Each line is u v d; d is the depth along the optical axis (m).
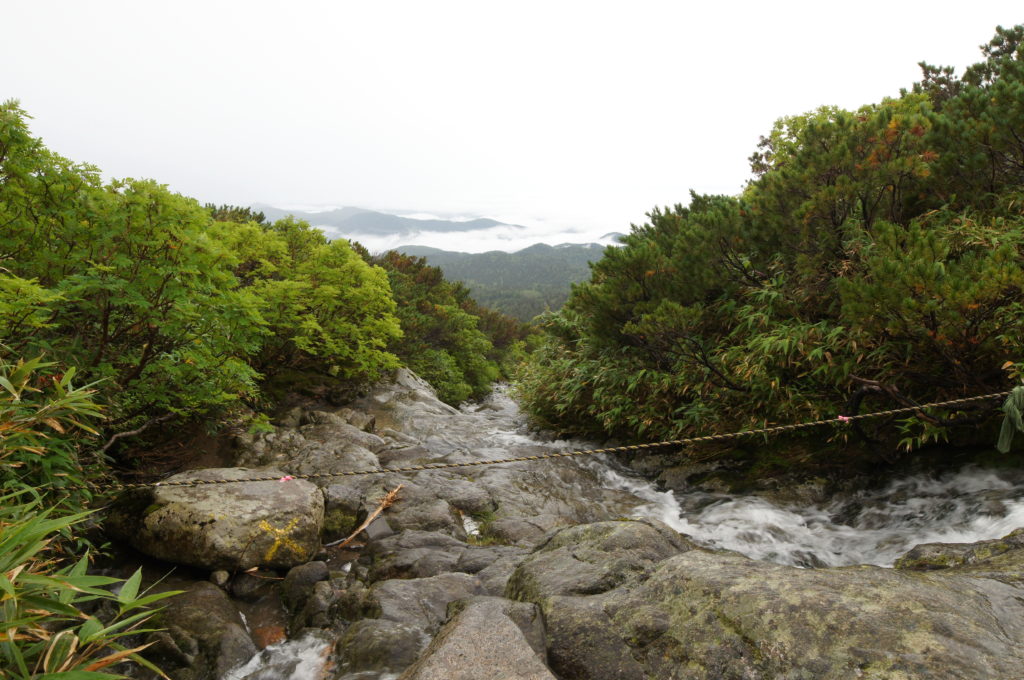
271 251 9.18
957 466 4.66
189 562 3.46
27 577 1.47
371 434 7.30
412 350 15.25
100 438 4.12
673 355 6.47
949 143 5.02
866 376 4.93
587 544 3.00
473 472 6.09
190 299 4.12
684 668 1.86
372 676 2.40
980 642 1.66
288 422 7.70
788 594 1.97
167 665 2.69
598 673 1.96
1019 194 4.77
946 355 3.96
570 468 6.51
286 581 3.50
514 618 2.22
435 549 3.95
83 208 3.62
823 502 4.97
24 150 3.53
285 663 2.71
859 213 5.44
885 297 3.78
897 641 1.69
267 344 8.48
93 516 3.71
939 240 4.44
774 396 5.58
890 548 3.94
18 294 3.02
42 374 2.93
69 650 1.50
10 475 2.68
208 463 5.43
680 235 7.16
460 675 1.75
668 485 6.04
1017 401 3.09
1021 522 3.62
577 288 7.20
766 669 1.74
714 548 4.29
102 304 3.80
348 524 4.50
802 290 5.54
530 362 10.99
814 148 5.58
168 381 4.69
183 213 3.88
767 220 5.76
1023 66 5.39
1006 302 3.73
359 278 9.91
